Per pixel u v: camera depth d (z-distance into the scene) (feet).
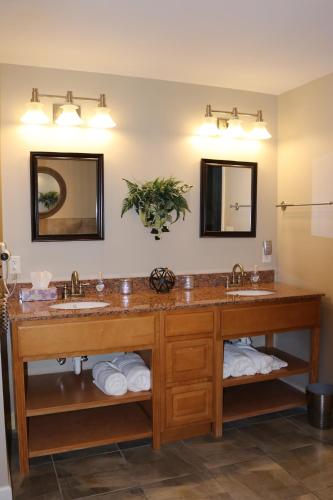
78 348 7.72
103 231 9.77
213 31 7.47
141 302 8.61
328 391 9.58
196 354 8.55
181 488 7.13
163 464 7.83
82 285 9.58
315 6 6.58
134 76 9.82
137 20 7.03
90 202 9.63
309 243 10.44
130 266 10.09
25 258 9.25
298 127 10.64
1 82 8.90
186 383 8.53
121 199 9.91
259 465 7.79
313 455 8.13
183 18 6.97
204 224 10.64
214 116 10.48
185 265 10.61
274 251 11.46
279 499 6.84
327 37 7.73
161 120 10.16
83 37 7.68
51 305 8.48
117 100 9.77
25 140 9.12
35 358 7.50
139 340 8.10
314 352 9.78
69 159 9.41
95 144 9.64
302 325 9.53
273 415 9.84
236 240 11.09
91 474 7.52
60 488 7.13
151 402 8.48
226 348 9.83
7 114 8.98
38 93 9.00
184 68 9.34
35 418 8.89
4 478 6.73
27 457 7.56
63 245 9.52
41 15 6.81
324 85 9.81
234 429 9.16
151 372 8.31
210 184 10.66
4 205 9.05
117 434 8.24
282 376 9.50
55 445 7.81
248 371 9.20
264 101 11.16
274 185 11.41
